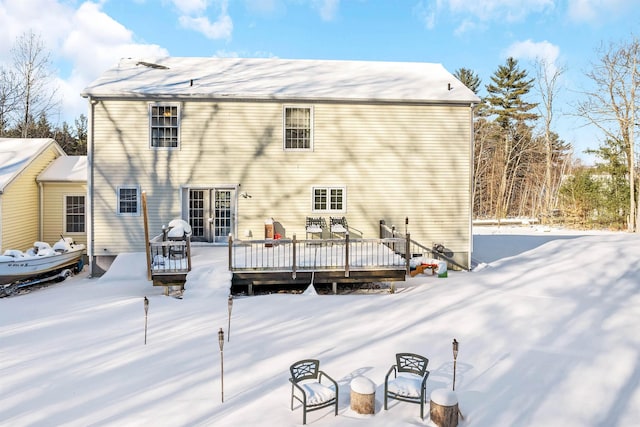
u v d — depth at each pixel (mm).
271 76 15938
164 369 6410
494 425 5031
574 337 7789
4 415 5129
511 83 44906
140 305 9727
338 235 14406
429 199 14594
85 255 15930
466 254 14617
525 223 33438
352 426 4930
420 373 5695
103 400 5492
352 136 14383
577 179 31734
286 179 14266
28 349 7199
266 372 6324
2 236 13875
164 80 14859
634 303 9875
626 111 29453
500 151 44344
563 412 5328
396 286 11906
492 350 7207
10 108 30141
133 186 13836
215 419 5031
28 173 15523
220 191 14219
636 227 26312
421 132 14516
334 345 7402
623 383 6074
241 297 10609
